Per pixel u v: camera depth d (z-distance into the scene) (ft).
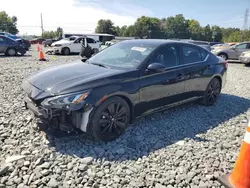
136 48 13.83
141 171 9.07
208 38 318.24
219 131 13.05
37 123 10.68
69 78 11.06
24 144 10.55
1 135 11.30
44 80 11.23
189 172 9.11
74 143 10.84
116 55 13.93
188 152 10.57
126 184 8.30
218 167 9.49
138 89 11.91
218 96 18.51
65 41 63.87
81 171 8.89
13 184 8.06
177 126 13.43
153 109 13.15
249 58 45.34
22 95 17.88
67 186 8.07
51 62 40.93
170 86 13.61
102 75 11.25
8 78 23.73
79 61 14.51
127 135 11.92
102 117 10.80
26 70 29.50
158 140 11.64
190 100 15.60
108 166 9.30
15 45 52.65
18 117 13.38
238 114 16.06
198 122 14.21
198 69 15.44
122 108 11.46
